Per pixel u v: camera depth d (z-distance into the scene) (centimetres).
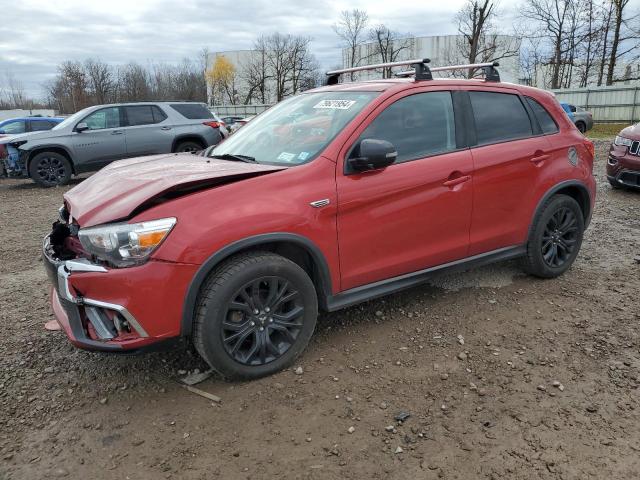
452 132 392
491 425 278
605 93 3344
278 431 278
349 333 380
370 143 327
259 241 302
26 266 560
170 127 1220
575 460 253
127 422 288
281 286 319
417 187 362
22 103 7094
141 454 264
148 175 334
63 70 5597
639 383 313
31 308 441
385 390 311
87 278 280
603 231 636
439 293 446
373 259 354
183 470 252
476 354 349
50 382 327
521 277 479
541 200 438
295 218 313
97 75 5647
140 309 279
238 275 298
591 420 281
